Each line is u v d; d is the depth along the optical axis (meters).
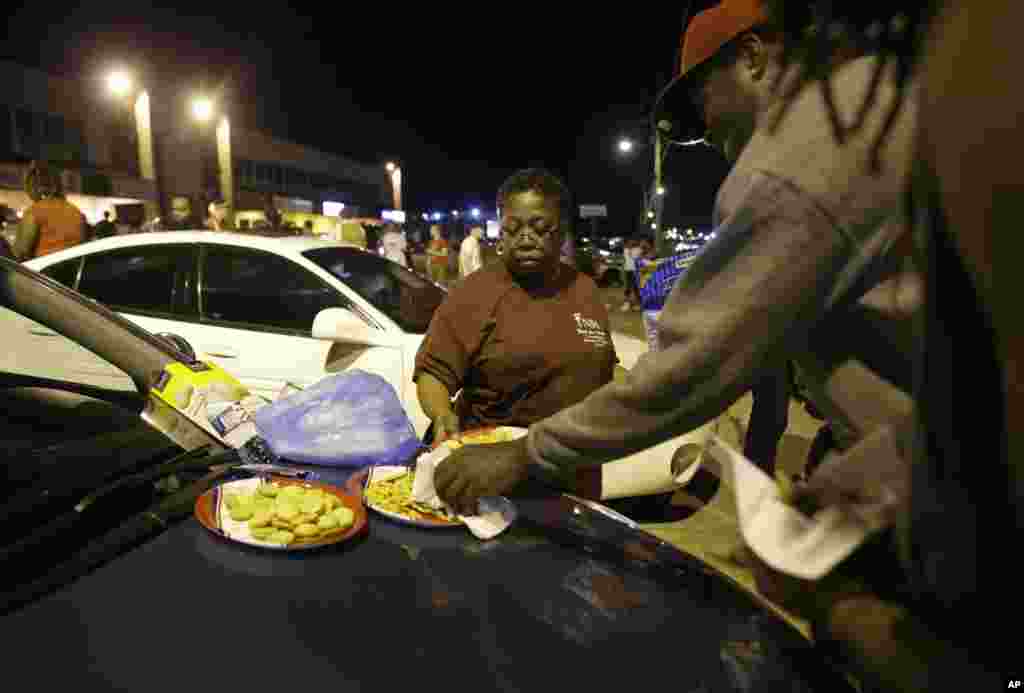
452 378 2.23
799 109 0.94
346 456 1.90
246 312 4.25
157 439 1.86
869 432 0.96
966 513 0.73
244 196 26.39
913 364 0.90
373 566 1.42
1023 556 0.70
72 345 2.09
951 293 0.68
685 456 3.40
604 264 24.05
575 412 1.16
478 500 1.61
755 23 1.07
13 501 1.45
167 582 1.30
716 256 0.98
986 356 0.66
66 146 23.41
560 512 1.80
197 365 2.11
